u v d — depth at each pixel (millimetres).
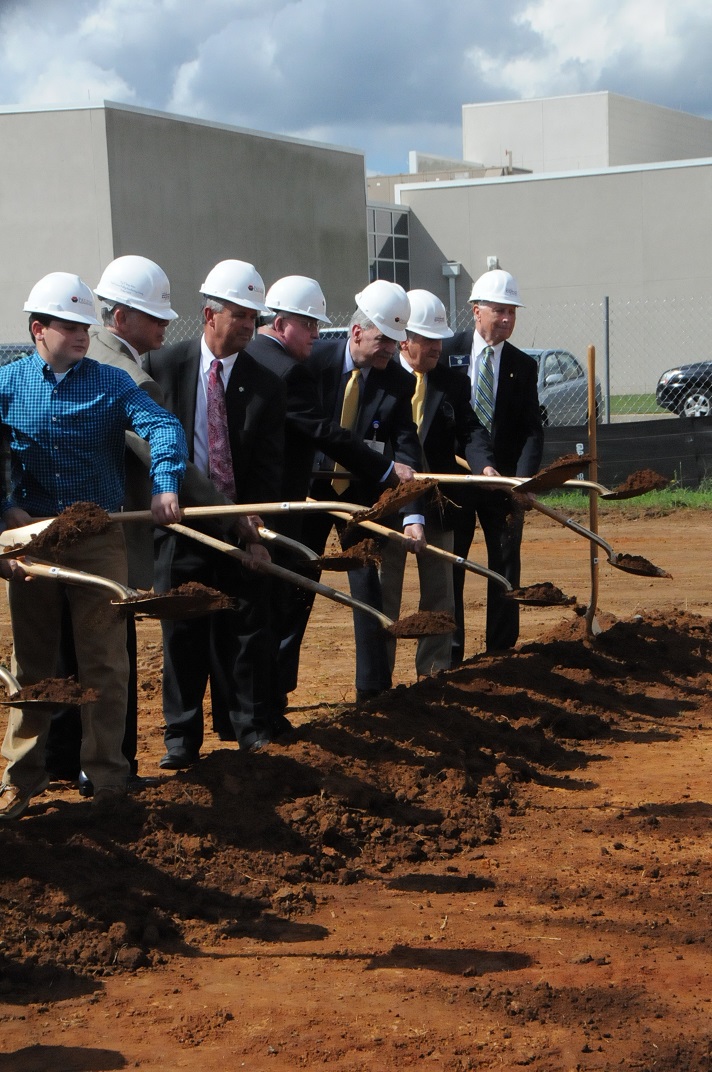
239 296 5613
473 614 10328
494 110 64000
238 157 30141
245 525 5613
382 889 4523
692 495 16188
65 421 4828
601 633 8086
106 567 4941
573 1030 3447
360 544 5570
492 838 5027
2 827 4551
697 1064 3268
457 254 38344
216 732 6848
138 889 4270
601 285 36656
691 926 4145
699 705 7184
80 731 5738
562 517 7297
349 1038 3412
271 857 4660
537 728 6488
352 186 33500
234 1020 3516
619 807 5418
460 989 3689
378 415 6648
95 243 27125
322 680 8039
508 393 7582
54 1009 3582
